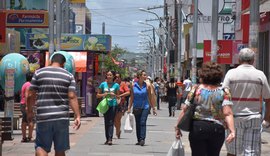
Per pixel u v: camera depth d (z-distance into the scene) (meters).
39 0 105.69
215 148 18.92
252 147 20.19
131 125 37.19
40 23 58.03
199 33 105.12
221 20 98.69
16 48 74.75
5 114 38.78
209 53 60.09
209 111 18.86
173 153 20.08
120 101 36.66
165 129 49.75
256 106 20.28
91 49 66.62
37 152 20.75
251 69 20.31
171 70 145.25
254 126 20.19
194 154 19.02
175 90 69.75
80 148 33.69
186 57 121.44
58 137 20.95
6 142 35.91
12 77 38.56
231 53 53.06
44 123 20.72
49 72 21.08
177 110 84.75
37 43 70.81
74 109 21.14
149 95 35.94
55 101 20.86
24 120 36.22
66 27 87.81
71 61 47.28
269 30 49.91
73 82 21.25
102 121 57.75
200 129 18.62
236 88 20.22
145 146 35.34
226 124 18.94
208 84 19.17
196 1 69.50
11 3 102.81
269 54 50.50
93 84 66.25
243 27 48.75
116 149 33.44
